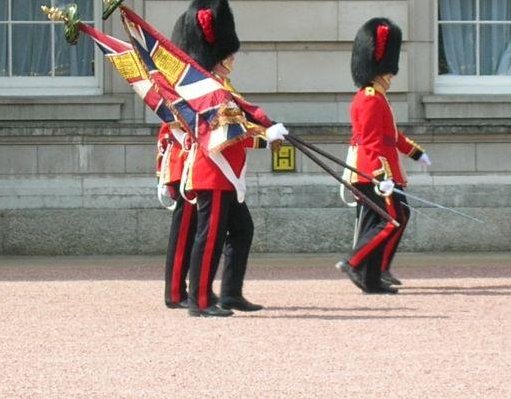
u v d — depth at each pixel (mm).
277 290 47125
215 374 32719
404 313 41594
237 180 41125
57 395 30719
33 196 59031
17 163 59250
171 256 43031
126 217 59031
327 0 60094
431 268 53781
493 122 60688
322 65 60188
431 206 59312
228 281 41938
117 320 40469
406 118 60656
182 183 41531
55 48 61469
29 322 40031
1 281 49719
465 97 60594
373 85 46938
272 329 38750
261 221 58969
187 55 41656
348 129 59031
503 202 59625
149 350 35656
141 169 59312
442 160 59688
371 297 45312
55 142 59188
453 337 37281
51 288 47656
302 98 60250
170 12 59531
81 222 58969
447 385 31438
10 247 58906
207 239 41156
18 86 61375
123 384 31750
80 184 59062
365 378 32188
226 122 40344
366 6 60250
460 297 45219
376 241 46000
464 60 62094
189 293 41562
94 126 59125
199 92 40719
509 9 62844
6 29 61656
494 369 33125
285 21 60031
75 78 61375
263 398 30328
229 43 42031
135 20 41500
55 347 36125
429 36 60938
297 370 33094
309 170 59312
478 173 59688
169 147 43531
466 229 59469
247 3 59969
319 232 59062
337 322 39906
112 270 53406
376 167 46125
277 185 58969
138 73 42188
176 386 31531
